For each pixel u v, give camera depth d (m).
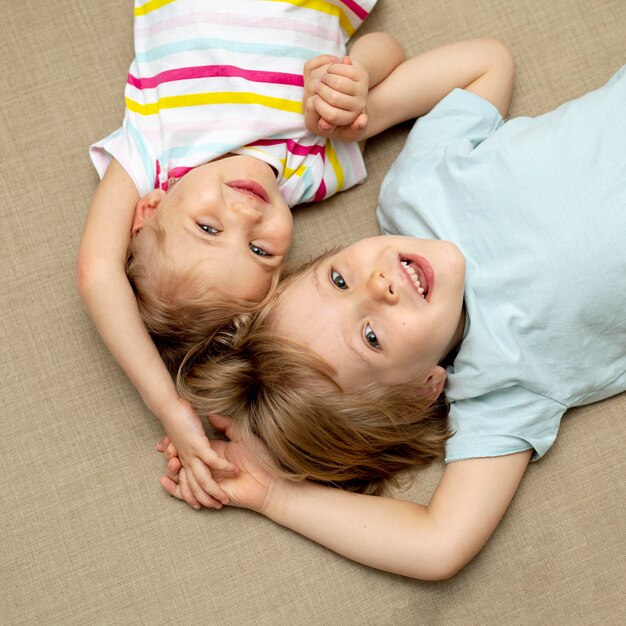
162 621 1.16
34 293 1.23
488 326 1.08
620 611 1.15
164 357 1.14
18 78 1.26
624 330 1.09
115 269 1.09
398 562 1.08
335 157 1.20
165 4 1.16
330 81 1.08
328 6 1.19
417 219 1.13
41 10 1.27
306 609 1.15
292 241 1.23
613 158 1.06
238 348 1.07
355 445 1.07
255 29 1.14
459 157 1.12
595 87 1.25
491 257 1.09
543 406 1.10
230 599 1.16
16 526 1.18
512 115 1.26
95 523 1.18
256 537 1.17
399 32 1.27
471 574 1.15
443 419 1.16
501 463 1.09
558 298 1.06
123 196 1.13
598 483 1.17
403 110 1.22
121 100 1.26
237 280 1.05
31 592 1.17
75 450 1.19
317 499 1.10
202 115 1.13
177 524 1.17
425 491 1.16
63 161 1.25
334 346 1.01
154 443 1.19
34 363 1.21
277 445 1.07
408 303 1.01
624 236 1.04
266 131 1.13
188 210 1.04
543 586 1.15
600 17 1.26
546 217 1.06
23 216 1.24
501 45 1.22
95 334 1.21
